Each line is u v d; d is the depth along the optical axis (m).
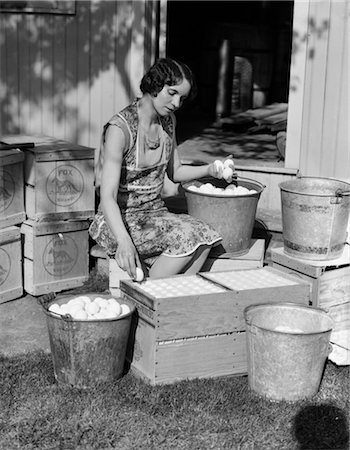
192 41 11.24
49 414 3.83
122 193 4.67
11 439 3.65
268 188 6.18
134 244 4.67
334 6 5.91
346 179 5.57
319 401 4.08
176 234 4.62
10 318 5.20
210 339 4.21
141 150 4.56
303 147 6.15
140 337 4.23
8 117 7.12
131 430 3.74
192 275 4.63
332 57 5.98
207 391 4.08
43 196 5.48
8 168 5.36
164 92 4.40
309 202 4.70
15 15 6.97
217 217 4.91
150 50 6.88
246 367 4.34
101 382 4.12
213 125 9.48
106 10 6.86
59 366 4.11
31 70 7.05
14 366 4.36
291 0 11.63
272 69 10.63
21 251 5.52
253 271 4.76
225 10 11.61
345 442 3.73
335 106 6.03
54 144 5.67
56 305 4.18
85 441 3.64
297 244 4.83
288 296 4.39
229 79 9.62
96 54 6.95
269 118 9.18
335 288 4.82
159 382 4.14
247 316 4.10
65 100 7.06
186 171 5.02
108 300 4.29
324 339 3.99
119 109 6.98
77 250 5.70
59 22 6.95
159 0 6.88
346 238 4.91
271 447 3.66
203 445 3.64
